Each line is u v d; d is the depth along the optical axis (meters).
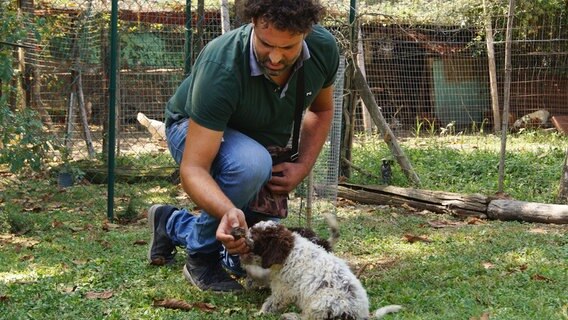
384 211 7.86
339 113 6.77
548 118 15.80
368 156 11.45
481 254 5.71
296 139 4.46
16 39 7.96
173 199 8.59
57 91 10.64
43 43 10.36
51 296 4.51
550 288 4.73
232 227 3.91
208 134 4.12
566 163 8.16
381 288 4.71
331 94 4.70
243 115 4.30
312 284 3.88
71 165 9.31
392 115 15.96
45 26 9.23
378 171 10.07
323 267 3.92
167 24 11.29
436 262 5.46
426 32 15.88
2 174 9.82
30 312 4.23
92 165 9.82
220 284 4.68
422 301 4.38
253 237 4.01
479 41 15.77
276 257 3.96
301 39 3.70
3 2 8.24
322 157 6.80
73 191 8.80
